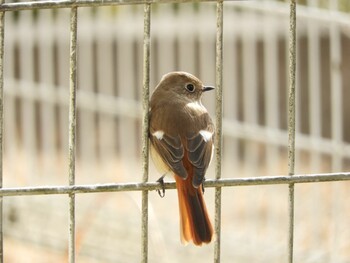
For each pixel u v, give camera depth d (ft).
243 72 66.13
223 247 41.75
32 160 53.42
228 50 64.54
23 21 53.67
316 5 41.19
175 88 25.66
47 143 61.46
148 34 20.15
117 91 63.98
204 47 63.46
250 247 41.96
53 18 54.39
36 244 43.09
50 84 56.90
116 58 64.18
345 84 65.72
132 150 63.46
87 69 63.98
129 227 42.55
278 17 51.57
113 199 44.75
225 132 46.16
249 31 60.18
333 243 40.78
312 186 46.57
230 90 65.05
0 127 19.79
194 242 21.38
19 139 58.49
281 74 67.15
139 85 64.95
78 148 62.23
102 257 41.24
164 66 64.08
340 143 39.99
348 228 44.06
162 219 45.19
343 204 46.73
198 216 21.52
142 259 20.39
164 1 19.95
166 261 34.68
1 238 20.08
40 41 55.67
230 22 55.01
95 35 59.62
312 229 44.78
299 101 67.92
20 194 19.89
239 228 46.47
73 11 19.83
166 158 22.99
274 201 51.06
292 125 20.51
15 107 58.95
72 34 19.84
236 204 50.62
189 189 21.89
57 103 59.36
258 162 58.95
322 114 66.95
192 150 23.08
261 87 67.00
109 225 42.39
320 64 67.36
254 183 20.53
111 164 60.03
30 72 57.98
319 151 44.50
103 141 63.05
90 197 43.47
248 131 45.93
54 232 43.27
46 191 19.90
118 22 55.88
